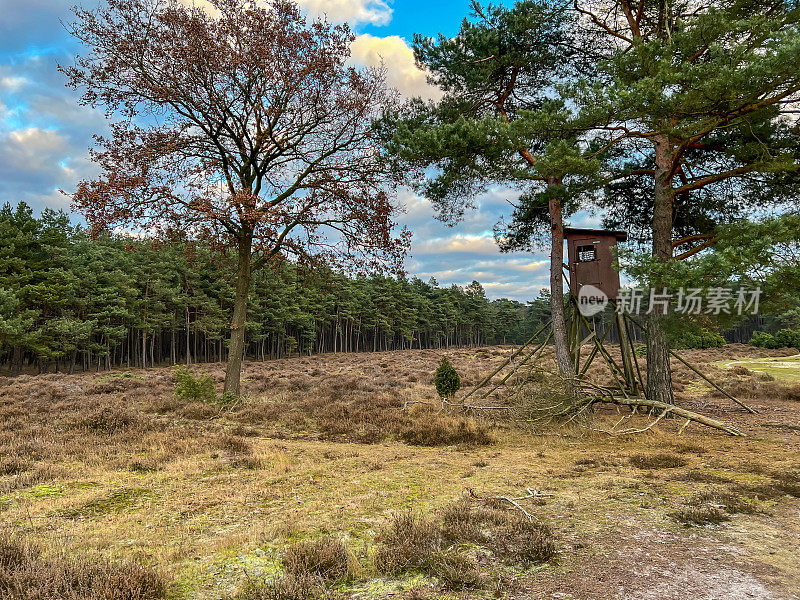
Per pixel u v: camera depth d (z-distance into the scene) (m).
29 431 10.03
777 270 8.27
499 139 12.46
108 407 12.45
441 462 8.12
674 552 4.14
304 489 6.43
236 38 15.48
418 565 3.81
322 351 81.19
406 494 6.14
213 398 15.84
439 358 43.94
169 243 16.52
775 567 3.82
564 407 11.59
